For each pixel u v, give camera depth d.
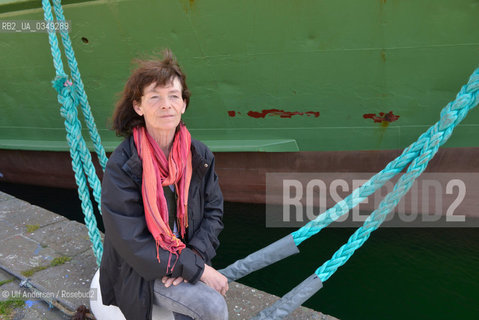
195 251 1.47
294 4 3.50
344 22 3.50
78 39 4.29
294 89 4.05
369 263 4.07
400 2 3.28
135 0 3.82
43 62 4.77
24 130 5.78
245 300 2.17
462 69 3.49
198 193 1.50
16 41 4.66
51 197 6.24
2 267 2.48
